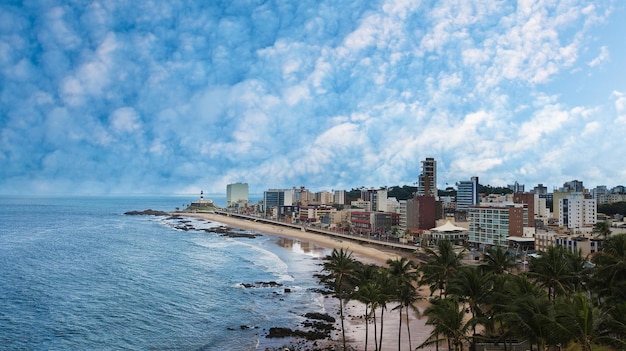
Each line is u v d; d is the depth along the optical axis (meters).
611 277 67.69
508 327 52.53
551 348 56.22
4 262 173.12
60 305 111.81
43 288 130.75
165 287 134.25
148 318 101.56
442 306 57.38
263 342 85.00
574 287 72.69
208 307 110.94
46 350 81.69
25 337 88.19
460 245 195.88
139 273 157.00
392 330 89.50
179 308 110.19
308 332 89.44
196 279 146.62
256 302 115.38
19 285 133.88
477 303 60.75
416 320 95.94
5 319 99.25
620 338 45.22
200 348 82.44
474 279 60.50
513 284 56.81
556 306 45.75
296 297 120.50
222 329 93.56
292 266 172.62
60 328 94.00
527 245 180.88
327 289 129.62
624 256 67.62
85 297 120.62
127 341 86.69
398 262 83.69
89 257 190.88
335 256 82.62
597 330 42.12
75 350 81.88
